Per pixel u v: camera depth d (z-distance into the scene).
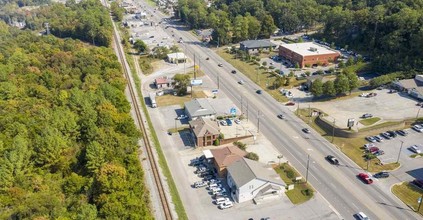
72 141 102.94
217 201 88.69
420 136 115.69
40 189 83.62
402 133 116.56
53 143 93.19
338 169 101.38
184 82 155.25
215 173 101.19
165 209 85.62
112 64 172.50
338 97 146.62
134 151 101.69
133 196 80.62
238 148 107.00
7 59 167.75
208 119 124.00
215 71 183.62
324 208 86.50
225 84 165.75
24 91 134.38
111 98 127.62
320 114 130.75
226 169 97.44
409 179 95.81
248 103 144.88
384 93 147.62
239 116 133.50
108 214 73.62
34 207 74.56
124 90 153.50
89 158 90.81
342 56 195.62
